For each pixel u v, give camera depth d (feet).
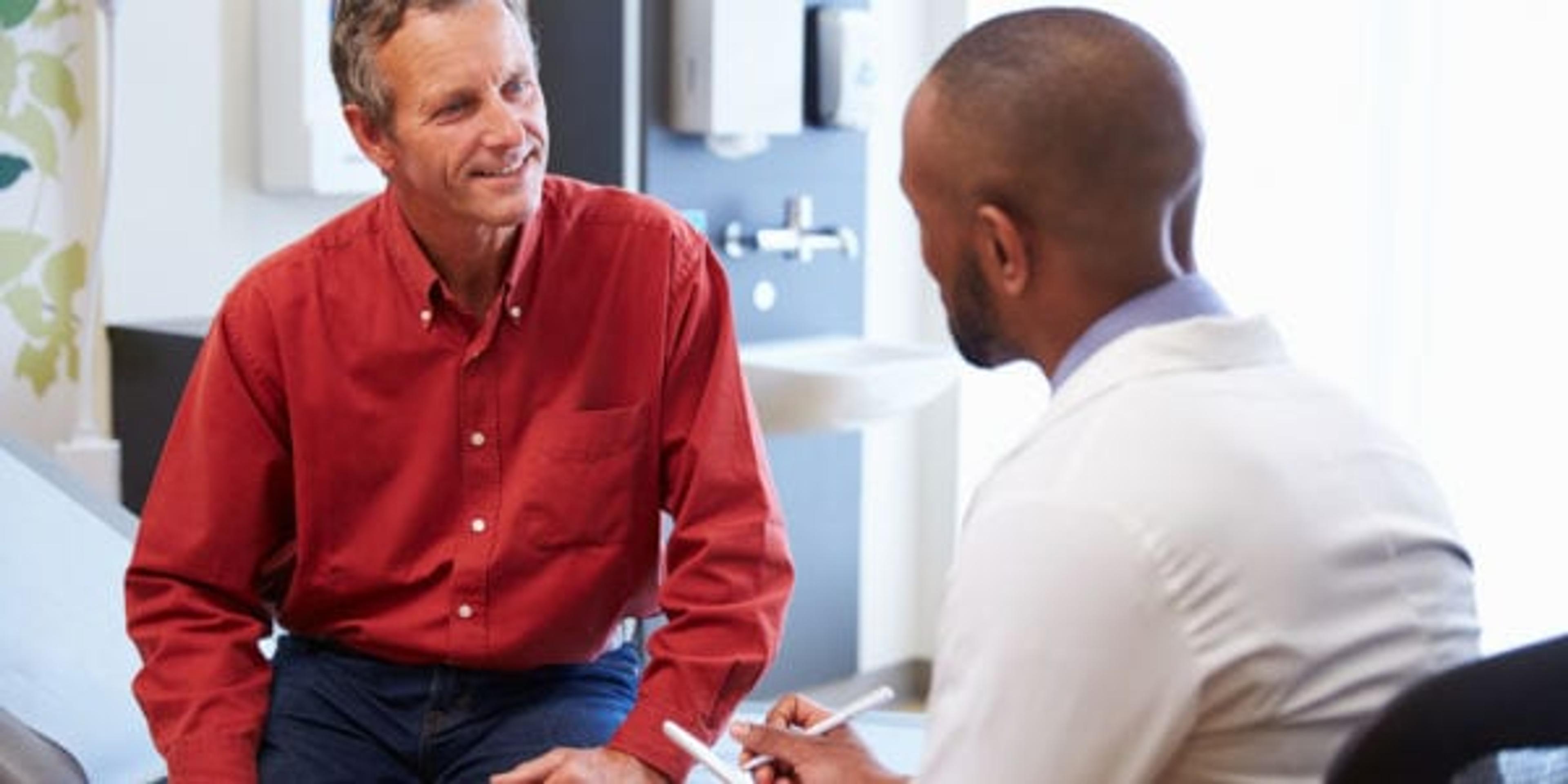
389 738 6.53
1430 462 12.84
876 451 14.89
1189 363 4.29
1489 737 3.42
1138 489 4.04
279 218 11.77
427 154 6.13
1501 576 12.66
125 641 7.78
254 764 6.38
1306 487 4.17
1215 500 4.05
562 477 6.51
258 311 6.51
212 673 6.43
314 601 6.66
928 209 4.49
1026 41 4.34
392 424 6.50
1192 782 4.14
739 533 6.59
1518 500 12.57
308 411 6.50
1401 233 12.80
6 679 7.27
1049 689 3.99
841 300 14.29
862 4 13.99
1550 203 12.29
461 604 6.50
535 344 6.52
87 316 10.87
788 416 12.21
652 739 6.31
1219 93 13.32
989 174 4.33
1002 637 4.04
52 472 8.71
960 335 4.64
